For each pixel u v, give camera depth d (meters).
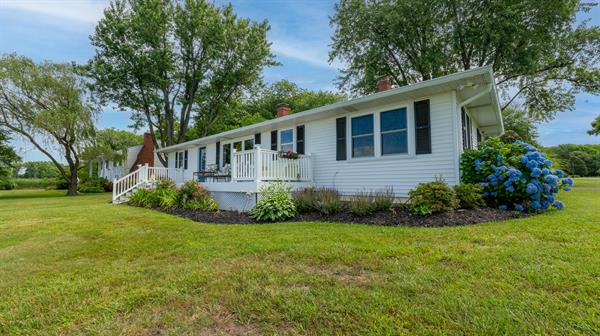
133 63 17.53
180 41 18.77
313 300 2.07
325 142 8.70
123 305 2.13
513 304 1.88
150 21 17.06
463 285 2.19
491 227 4.02
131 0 17.78
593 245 3.03
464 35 13.51
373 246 3.33
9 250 3.88
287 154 8.15
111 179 28.08
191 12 18.14
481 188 5.40
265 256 3.18
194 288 2.39
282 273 2.62
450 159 6.24
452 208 5.00
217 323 1.86
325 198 6.15
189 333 1.76
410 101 6.90
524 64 12.34
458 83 5.90
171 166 18.41
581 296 1.95
